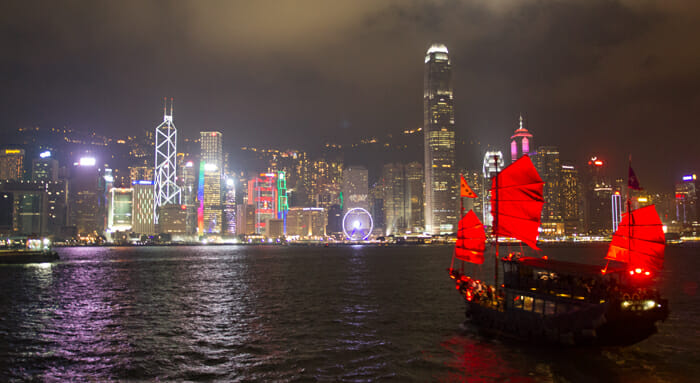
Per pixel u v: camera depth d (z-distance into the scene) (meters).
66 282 110.56
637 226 50.00
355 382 36.50
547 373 37.59
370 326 55.78
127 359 42.97
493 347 44.41
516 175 49.69
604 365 39.25
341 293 87.06
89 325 57.81
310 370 39.41
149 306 72.88
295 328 55.25
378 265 174.62
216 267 166.25
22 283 108.00
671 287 92.75
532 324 44.22
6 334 52.75
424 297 80.00
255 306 72.25
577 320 40.34
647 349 43.62
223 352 45.06
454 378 36.97
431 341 47.62
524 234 48.66
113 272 141.88
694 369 38.56
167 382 37.03
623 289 40.06
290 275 130.12
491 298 50.00
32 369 40.19
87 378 38.03
